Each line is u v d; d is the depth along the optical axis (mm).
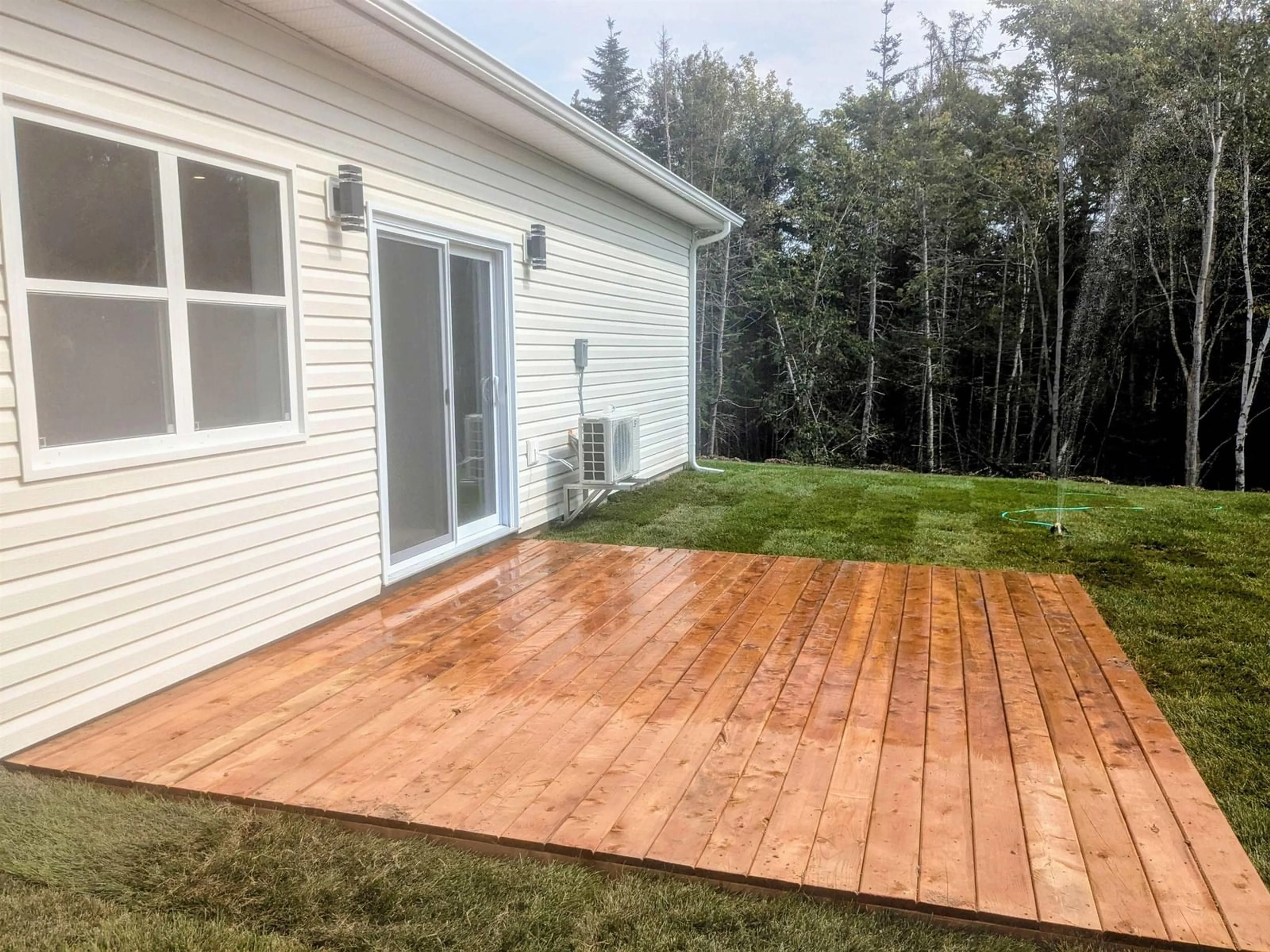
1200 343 15898
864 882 1944
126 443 3025
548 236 6160
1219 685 3348
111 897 1959
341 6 3383
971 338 19641
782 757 2590
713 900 1935
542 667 3389
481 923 1859
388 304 4512
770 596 4418
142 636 3078
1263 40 14695
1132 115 16281
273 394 3707
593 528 6371
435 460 4980
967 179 18312
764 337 19250
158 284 3111
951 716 2891
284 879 2016
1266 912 1839
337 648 3652
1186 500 7738
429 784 2426
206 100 3258
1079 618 4023
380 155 4297
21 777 2525
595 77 28859
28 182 2654
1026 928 1815
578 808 2283
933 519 6754
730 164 19703
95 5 2811
